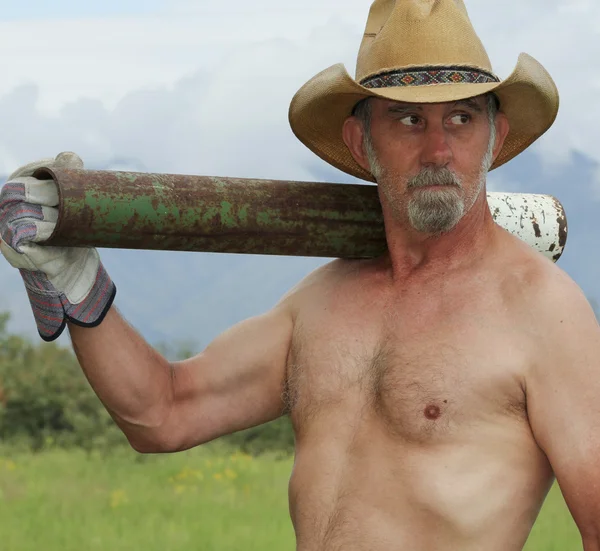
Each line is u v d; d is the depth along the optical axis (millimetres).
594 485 2484
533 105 2977
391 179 2828
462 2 2984
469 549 2580
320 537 2734
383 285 2939
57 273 2793
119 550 8609
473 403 2637
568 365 2562
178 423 3096
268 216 2922
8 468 13422
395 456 2684
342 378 2846
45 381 24188
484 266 2814
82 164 2799
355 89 2812
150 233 2779
